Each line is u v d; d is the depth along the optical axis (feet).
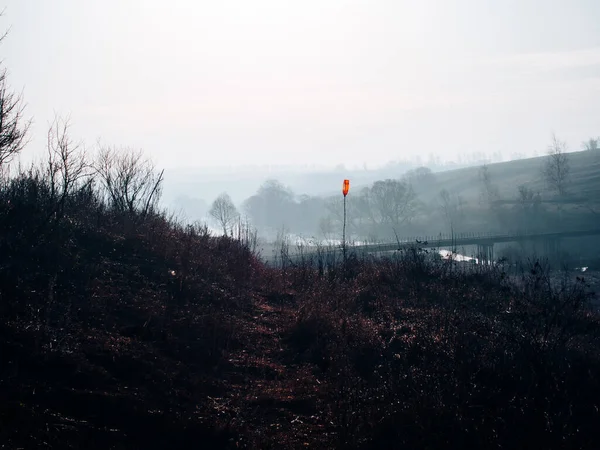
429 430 19.76
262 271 46.60
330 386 24.52
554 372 24.26
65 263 30.09
